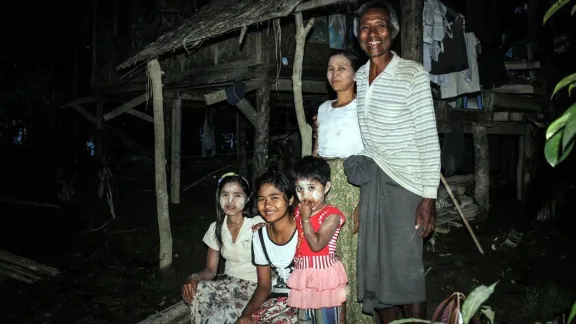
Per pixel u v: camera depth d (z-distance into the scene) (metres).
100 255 7.00
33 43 15.15
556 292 4.48
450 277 5.41
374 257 3.04
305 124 5.38
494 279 5.25
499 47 7.76
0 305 5.16
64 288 5.65
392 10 3.01
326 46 8.41
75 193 11.81
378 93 3.03
